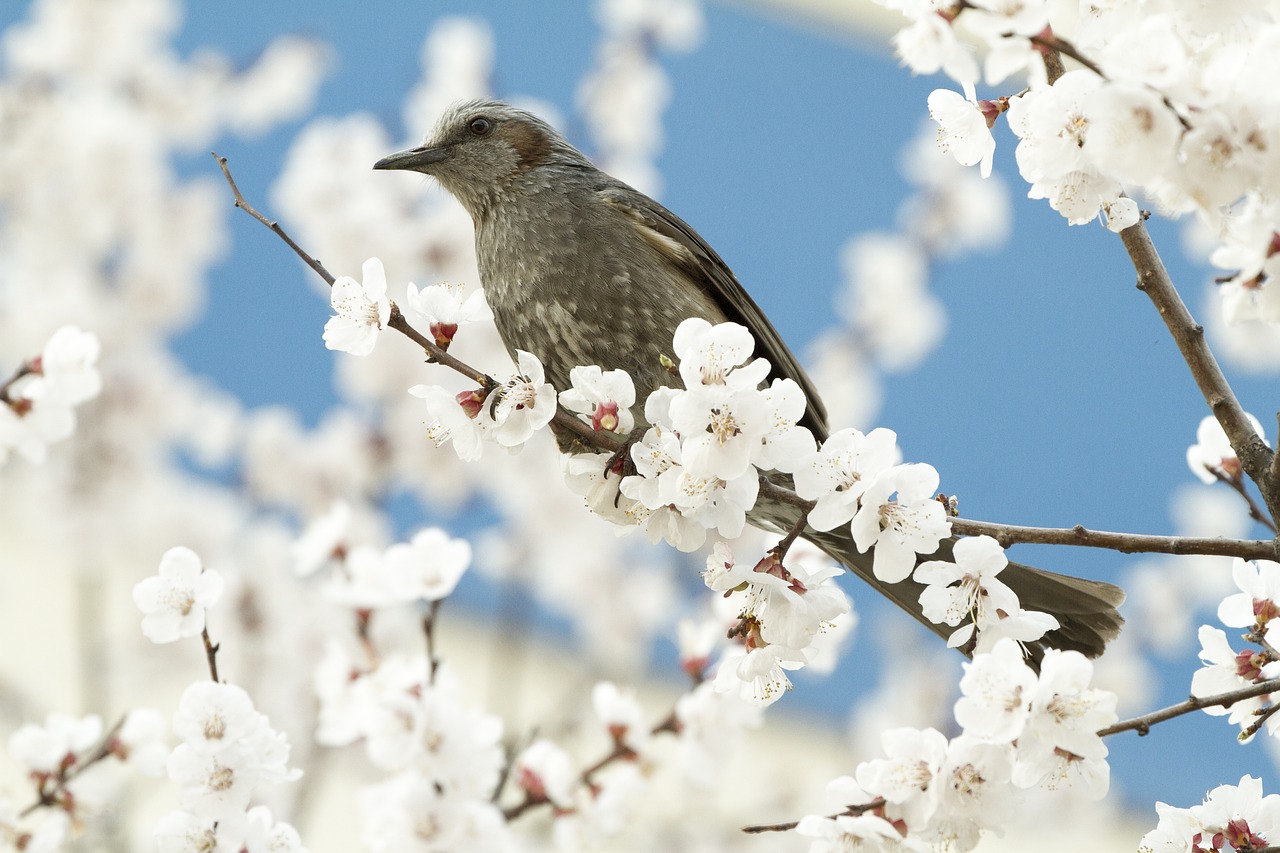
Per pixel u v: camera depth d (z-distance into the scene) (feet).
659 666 32.73
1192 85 20.86
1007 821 21.03
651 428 21.06
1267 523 21.27
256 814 21.38
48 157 26.89
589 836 21.98
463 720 21.75
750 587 21.07
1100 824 27.96
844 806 21.08
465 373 21.12
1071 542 21.08
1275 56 20.85
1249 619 21.17
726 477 20.99
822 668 21.70
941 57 20.97
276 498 26.63
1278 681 21.04
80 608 25.12
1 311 26.63
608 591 26.53
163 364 27.09
